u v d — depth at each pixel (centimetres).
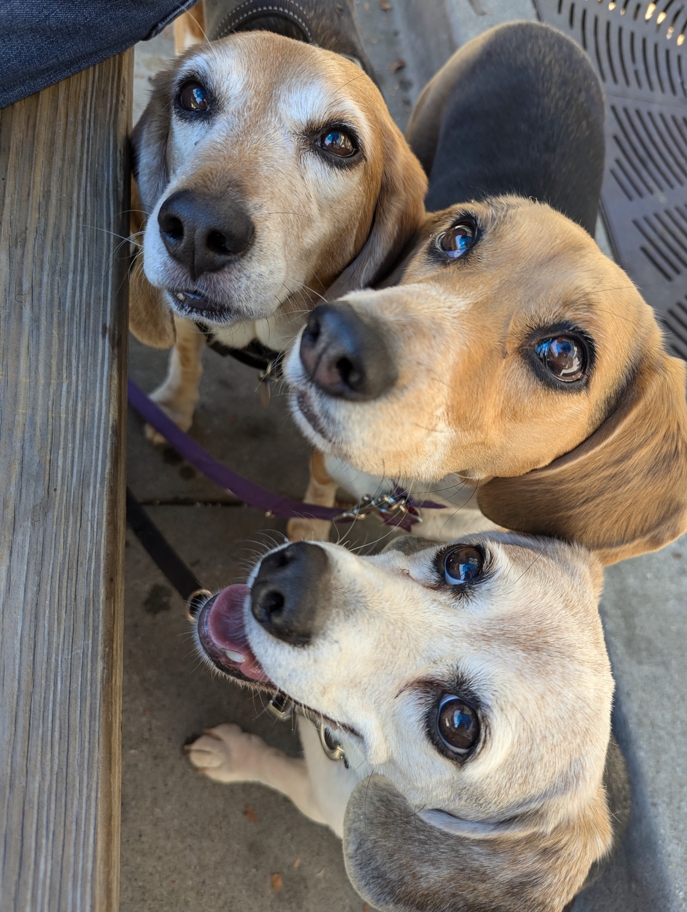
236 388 50
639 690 41
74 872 19
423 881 27
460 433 28
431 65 65
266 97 29
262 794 41
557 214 31
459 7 62
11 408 21
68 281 23
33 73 22
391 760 28
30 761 19
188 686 42
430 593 28
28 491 21
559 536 34
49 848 19
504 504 33
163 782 40
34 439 22
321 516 38
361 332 23
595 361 29
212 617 29
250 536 46
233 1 43
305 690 26
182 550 45
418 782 27
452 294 28
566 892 27
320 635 26
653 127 61
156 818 39
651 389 31
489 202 32
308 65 30
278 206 28
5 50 21
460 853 27
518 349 28
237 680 29
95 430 22
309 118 30
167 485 46
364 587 27
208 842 40
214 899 39
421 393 25
